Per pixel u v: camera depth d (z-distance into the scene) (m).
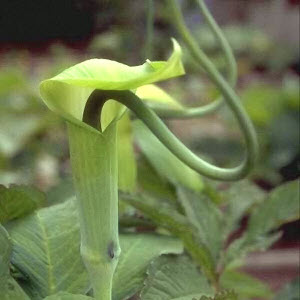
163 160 0.58
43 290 0.40
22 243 0.41
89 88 0.31
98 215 0.32
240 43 2.53
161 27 1.71
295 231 1.55
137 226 0.49
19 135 1.21
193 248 0.48
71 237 0.42
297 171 1.62
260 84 2.27
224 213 0.60
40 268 0.41
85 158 0.32
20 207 0.43
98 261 0.32
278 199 0.54
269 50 2.54
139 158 0.60
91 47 1.64
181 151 0.32
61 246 0.41
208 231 0.54
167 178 0.57
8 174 1.15
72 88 0.31
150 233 0.46
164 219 0.46
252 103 1.49
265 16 2.91
